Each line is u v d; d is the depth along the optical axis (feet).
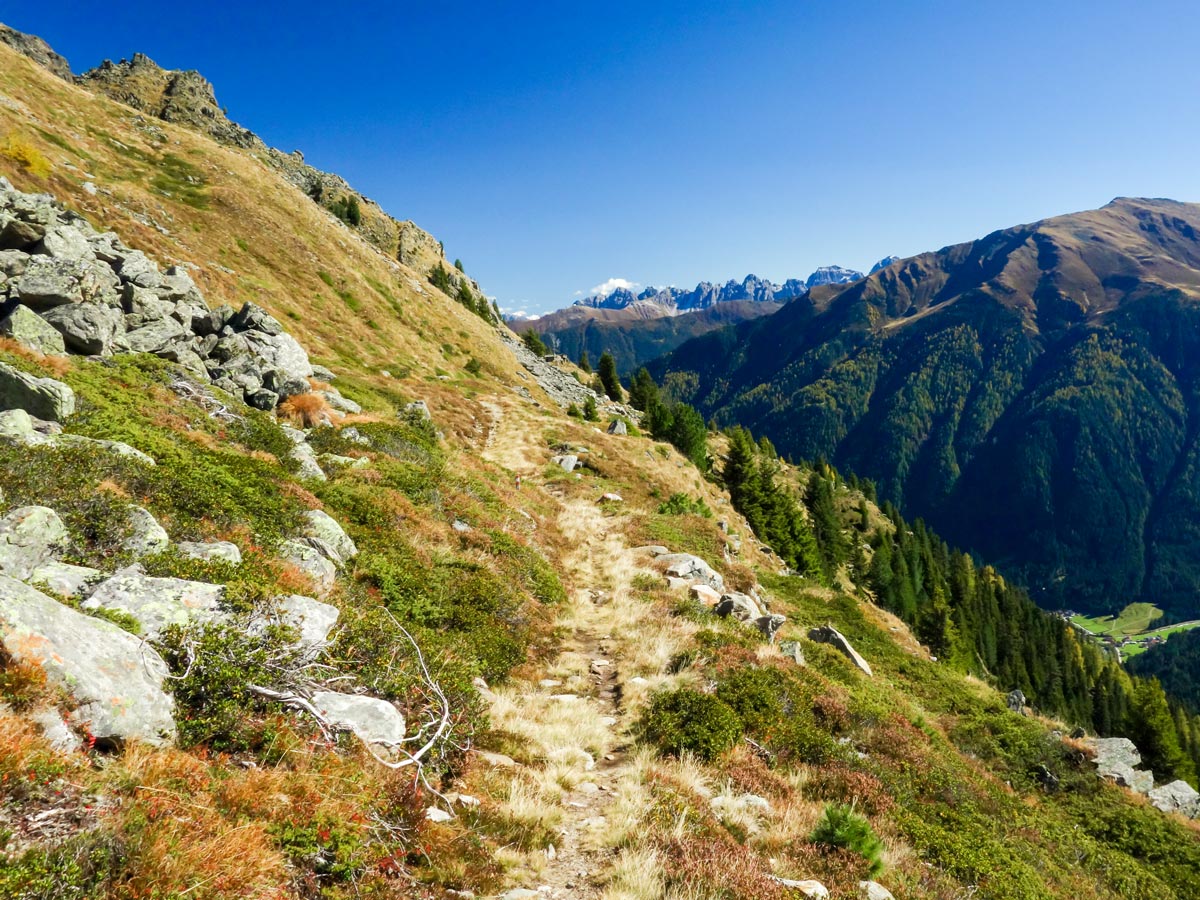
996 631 326.03
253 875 15.64
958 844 36.22
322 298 249.34
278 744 22.39
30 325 62.08
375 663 31.30
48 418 46.50
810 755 42.09
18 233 70.13
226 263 221.87
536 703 41.73
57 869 12.69
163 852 14.48
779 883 23.08
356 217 417.49
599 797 30.81
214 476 47.75
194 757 19.27
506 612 55.01
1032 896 34.32
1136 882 52.21
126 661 20.12
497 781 29.22
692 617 66.85
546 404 280.31
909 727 61.21
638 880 21.84
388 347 247.50
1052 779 73.97
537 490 131.03
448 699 32.17
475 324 370.12
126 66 382.22
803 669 60.39
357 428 97.30
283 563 38.70
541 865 23.38
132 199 216.74
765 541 215.72
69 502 31.68
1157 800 79.05
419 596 48.62
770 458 481.87
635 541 103.81
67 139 237.25
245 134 403.13
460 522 74.18
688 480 202.59
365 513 59.72
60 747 16.38
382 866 19.67
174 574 29.35
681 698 41.91
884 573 276.21
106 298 78.64
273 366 102.47
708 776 34.71
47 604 19.31
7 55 274.57
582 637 60.70
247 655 24.18
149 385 66.80
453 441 153.38
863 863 27.48
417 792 23.95
